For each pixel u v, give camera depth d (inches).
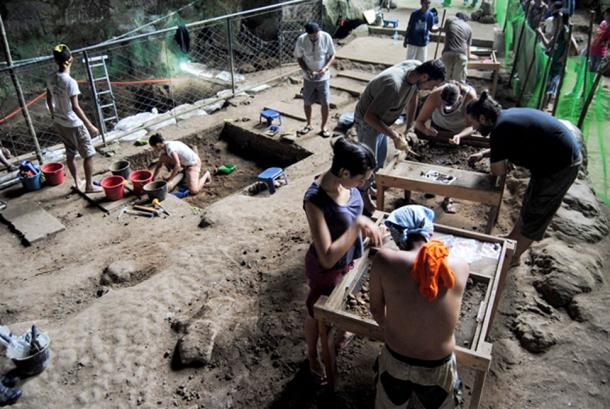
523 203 170.1
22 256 221.5
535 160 156.9
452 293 97.8
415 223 106.7
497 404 135.2
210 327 159.0
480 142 212.7
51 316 180.4
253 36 483.2
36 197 262.7
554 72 307.3
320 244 113.0
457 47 307.1
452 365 103.0
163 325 165.5
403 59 409.1
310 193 115.3
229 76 425.1
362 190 207.8
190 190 293.3
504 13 473.1
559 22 287.6
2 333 150.5
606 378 140.2
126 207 253.4
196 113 356.5
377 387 111.1
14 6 400.2
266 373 147.9
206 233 221.3
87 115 437.4
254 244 206.2
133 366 150.9
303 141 311.6
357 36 477.1
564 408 133.0
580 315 157.9
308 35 287.0
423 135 221.3
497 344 153.3
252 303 173.3
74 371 149.4
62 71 231.5
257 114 352.5
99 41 443.8
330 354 131.3
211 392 143.3
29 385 145.0
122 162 279.1
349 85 381.1
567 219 198.8
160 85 461.1
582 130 262.1
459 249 142.3
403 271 99.3
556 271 170.6
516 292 170.9
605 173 236.4
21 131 410.6
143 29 454.9
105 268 202.1
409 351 101.2
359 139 202.8
